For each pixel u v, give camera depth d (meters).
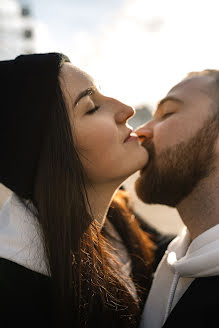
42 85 0.96
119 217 1.45
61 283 0.91
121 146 1.05
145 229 1.71
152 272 1.41
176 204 1.17
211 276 0.92
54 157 0.97
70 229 0.96
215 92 1.15
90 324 0.94
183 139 1.11
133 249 1.42
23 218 0.96
